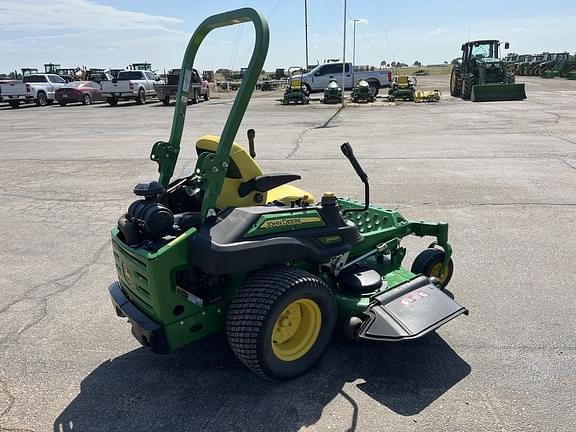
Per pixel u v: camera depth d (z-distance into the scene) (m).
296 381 3.33
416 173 9.31
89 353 3.79
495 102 23.78
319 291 3.23
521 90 24.42
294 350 3.33
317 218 3.35
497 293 4.52
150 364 3.61
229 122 3.07
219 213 3.25
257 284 3.09
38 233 6.64
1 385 3.42
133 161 11.32
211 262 2.90
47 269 5.44
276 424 2.95
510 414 2.97
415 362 3.52
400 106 23.64
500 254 5.41
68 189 8.95
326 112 21.84
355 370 3.44
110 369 3.57
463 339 3.80
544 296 4.45
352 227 3.55
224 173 3.14
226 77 55.75
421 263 4.41
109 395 3.28
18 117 23.64
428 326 3.27
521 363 3.48
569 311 4.18
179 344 3.15
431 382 3.29
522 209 6.95
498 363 3.49
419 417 2.97
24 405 3.21
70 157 12.00
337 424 2.93
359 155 11.29
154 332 3.04
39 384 3.43
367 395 3.18
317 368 3.46
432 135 13.91
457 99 26.75
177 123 3.67
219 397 3.21
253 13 3.00
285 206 3.53
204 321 3.22
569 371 3.38
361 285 3.60
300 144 13.05
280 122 18.41
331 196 3.44
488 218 6.61
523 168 9.45
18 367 3.63
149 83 32.12
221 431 2.91
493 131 14.22
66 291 4.89
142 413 3.10
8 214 7.52
